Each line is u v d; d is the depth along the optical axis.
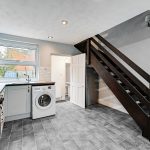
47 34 3.49
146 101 2.16
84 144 1.97
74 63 4.50
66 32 3.32
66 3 1.95
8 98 2.77
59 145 1.94
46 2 1.93
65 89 5.62
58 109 3.82
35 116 3.00
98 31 3.23
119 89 2.78
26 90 2.98
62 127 2.57
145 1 1.89
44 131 2.40
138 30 2.97
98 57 3.66
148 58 2.77
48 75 4.18
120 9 2.12
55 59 5.03
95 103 4.59
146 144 1.98
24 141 2.05
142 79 2.92
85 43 4.29
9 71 3.61
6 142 2.02
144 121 2.18
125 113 3.48
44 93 3.11
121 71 3.03
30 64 3.90
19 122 2.81
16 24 2.78
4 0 1.86
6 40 3.50
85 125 2.68
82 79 4.06
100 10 2.16
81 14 2.31
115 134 2.29
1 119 2.01
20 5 2.01
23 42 3.76
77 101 4.32
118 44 3.55
